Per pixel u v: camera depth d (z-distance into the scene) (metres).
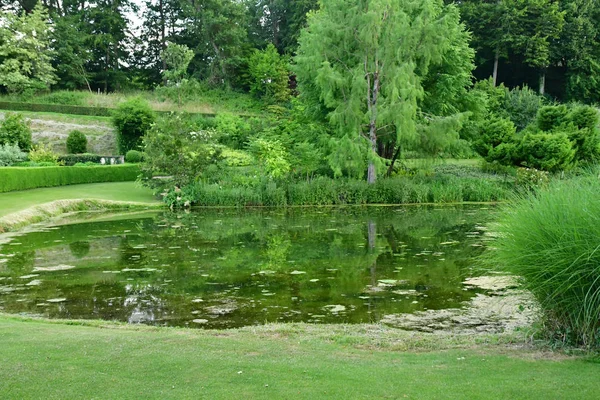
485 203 18.03
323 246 9.61
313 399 2.58
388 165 21.86
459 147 20.52
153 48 45.28
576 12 40.84
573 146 21.11
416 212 15.53
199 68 44.78
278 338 4.23
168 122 17.83
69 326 4.63
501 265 4.48
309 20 23.25
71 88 37.66
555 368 3.12
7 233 11.28
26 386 2.81
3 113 28.30
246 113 36.84
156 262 8.17
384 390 2.70
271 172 18.41
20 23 32.31
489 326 4.88
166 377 2.95
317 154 19.34
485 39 41.59
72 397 2.65
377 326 4.80
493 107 32.19
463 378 2.91
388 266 7.77
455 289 6.38
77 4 41.88
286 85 40.06
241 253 8.92
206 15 42.00
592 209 3.65
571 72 41.72
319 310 5.52
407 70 18.11
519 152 21.06
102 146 28.94
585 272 3.58
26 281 6.93
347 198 18.25
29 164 21.47
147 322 5.13
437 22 18.84
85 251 9.16
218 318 5.26
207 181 18.42
